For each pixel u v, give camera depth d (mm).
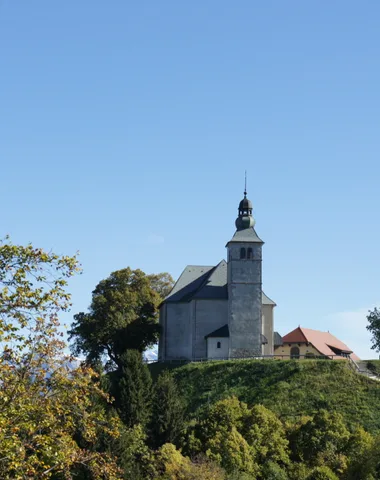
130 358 89750
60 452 33875
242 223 121562
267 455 78562
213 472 70312
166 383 87062
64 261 34656
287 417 92375
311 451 79500
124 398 84375
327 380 99125
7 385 33312
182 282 128625
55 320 34375
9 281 34094
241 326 117812
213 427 80812
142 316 125688
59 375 34531
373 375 105562
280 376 102125
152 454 74688
